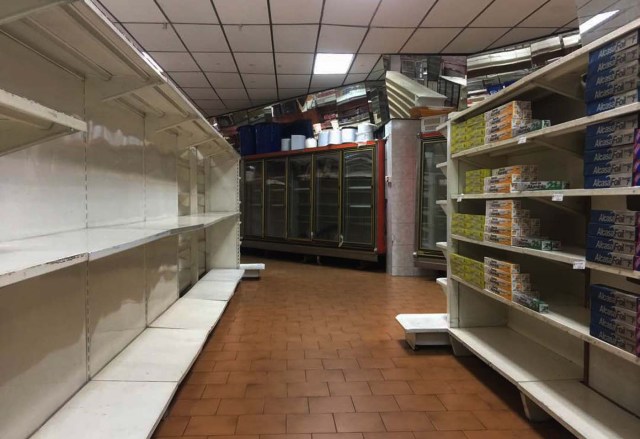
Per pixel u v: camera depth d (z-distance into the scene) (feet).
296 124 25.09
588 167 5.35
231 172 17.93
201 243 16.97
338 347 10.09
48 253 4.00
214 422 6.59
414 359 9.34
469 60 19.20
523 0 14.25
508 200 7.38
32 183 5.38
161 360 7.41
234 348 9.98
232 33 16.72
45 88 5.65
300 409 7.05
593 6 6.30
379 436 6.25
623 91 4.73
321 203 23.24
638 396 5.71
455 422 6.66
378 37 17.22
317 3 14.32
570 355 7.70
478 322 9.81
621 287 6.26
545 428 6.48
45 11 4.22
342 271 21.09
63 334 5.72
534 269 8.71
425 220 18.72
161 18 15.33
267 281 18.43
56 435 4.97
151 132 9.73
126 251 8.05
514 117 7.03
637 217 4.58
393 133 19.45
